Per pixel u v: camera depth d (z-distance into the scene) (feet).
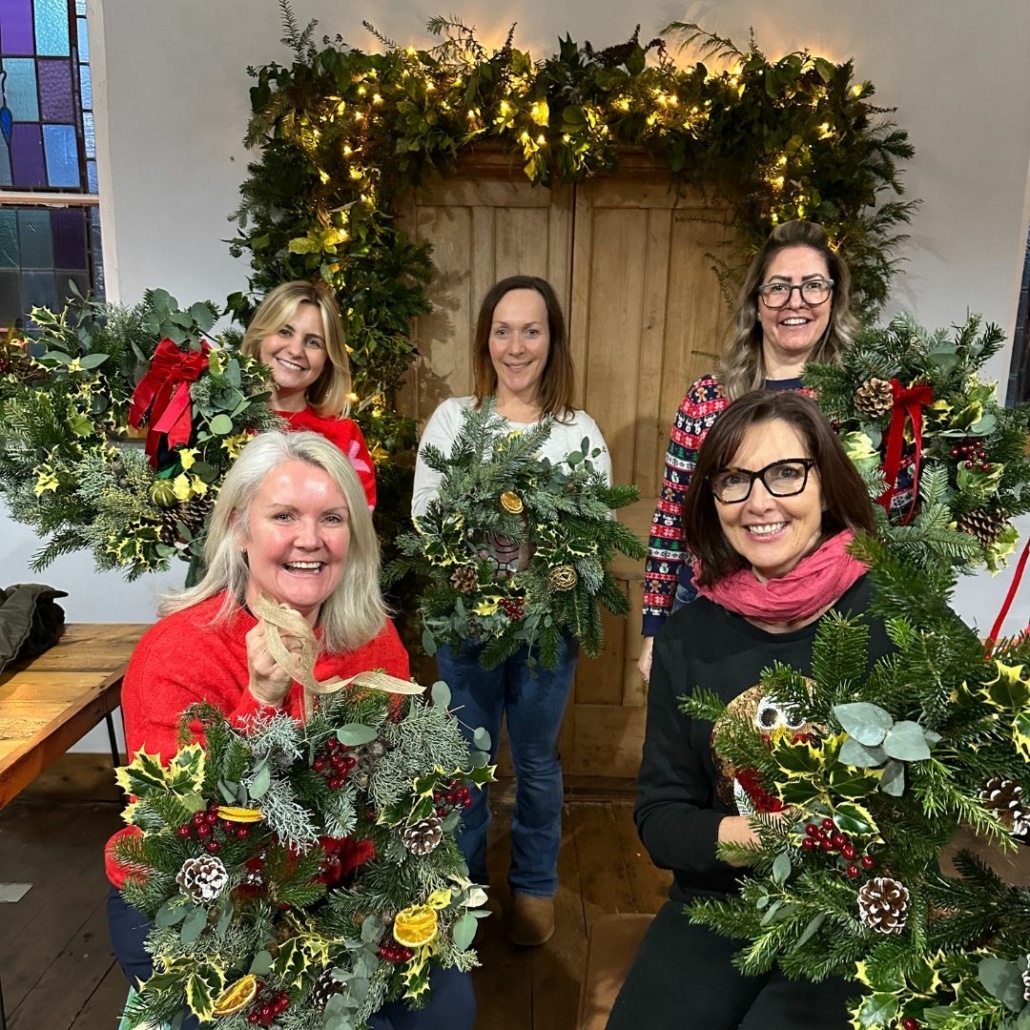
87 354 5.69
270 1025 3.34
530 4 7.86
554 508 5.82
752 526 4.12
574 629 5.87
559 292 8.51
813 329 5.73
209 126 8.00
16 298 8.82
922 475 5.44
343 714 3.51
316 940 3.41
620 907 7.10
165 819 3.09
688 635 4.44
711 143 7.54
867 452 5.19
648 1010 3.98
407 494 8.02
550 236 8.38
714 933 4.17
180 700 3.86
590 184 8.24
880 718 2.71
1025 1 7.78
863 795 2.80
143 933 3.96
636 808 4.42
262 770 3.18
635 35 7.49
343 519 3.97
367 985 3.43
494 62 7.43
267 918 3.34
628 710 8.89
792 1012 3.69
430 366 8.64
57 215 8.72
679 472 6.13
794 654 4.14
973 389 5.46
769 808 3.46
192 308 5.90
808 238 5.77
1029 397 9.07
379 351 7.87
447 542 5.87
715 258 8.30
